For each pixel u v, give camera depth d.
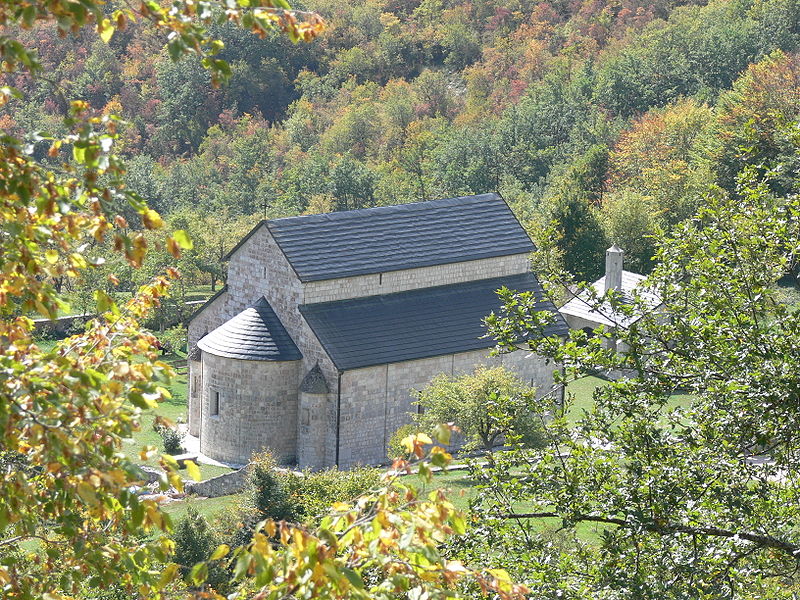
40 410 21.14
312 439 130.50
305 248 132.88
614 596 38.69
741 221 45.22
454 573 22.47
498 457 44.94
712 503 40.50
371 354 129.88
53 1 19.97
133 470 21.25
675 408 43.41
